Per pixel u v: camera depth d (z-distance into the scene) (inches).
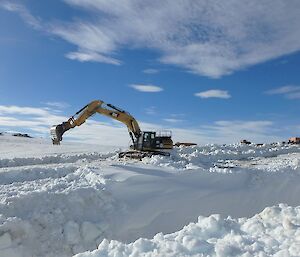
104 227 523.2
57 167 727.1
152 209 583.2
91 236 503.8
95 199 560.1
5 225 453.1
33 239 467.8
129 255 229.9
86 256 234.4
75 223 505.4
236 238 243.0
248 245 234.8
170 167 746.2
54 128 1018.7
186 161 927.0
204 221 276.8
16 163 944.3
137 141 1015.6
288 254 211.6
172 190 630.5
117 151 1167.0
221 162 982.4
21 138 1834.4
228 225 273.7
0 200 498.6
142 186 617.0
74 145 1561.3
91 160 968.3
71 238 489.7
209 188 681.6
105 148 1449.3
